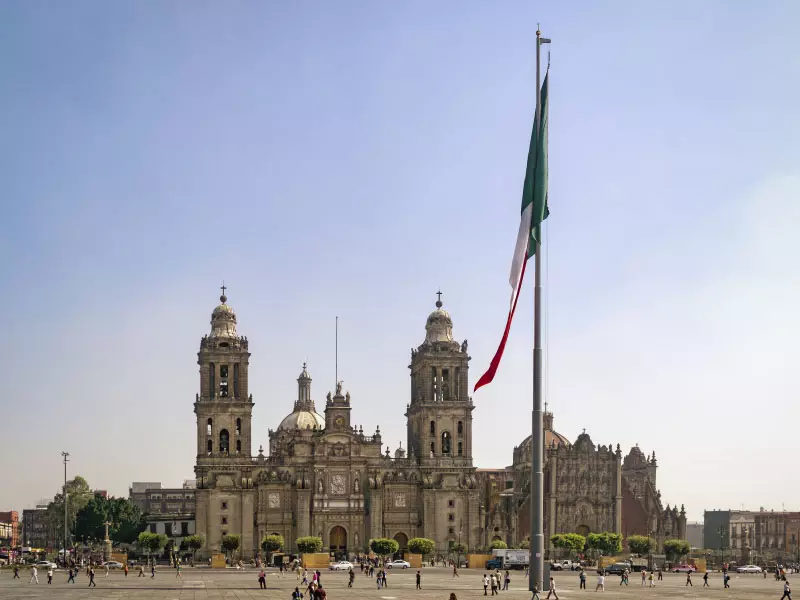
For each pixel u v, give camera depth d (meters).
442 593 121.00
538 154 84.56
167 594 117.75
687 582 150.00
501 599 110.44
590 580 161.38
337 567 196.75
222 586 135.12
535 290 84.62
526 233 84.38
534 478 83.81
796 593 126.38
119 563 196.12
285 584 140.50
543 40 85.31
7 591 122.50
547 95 85.00
